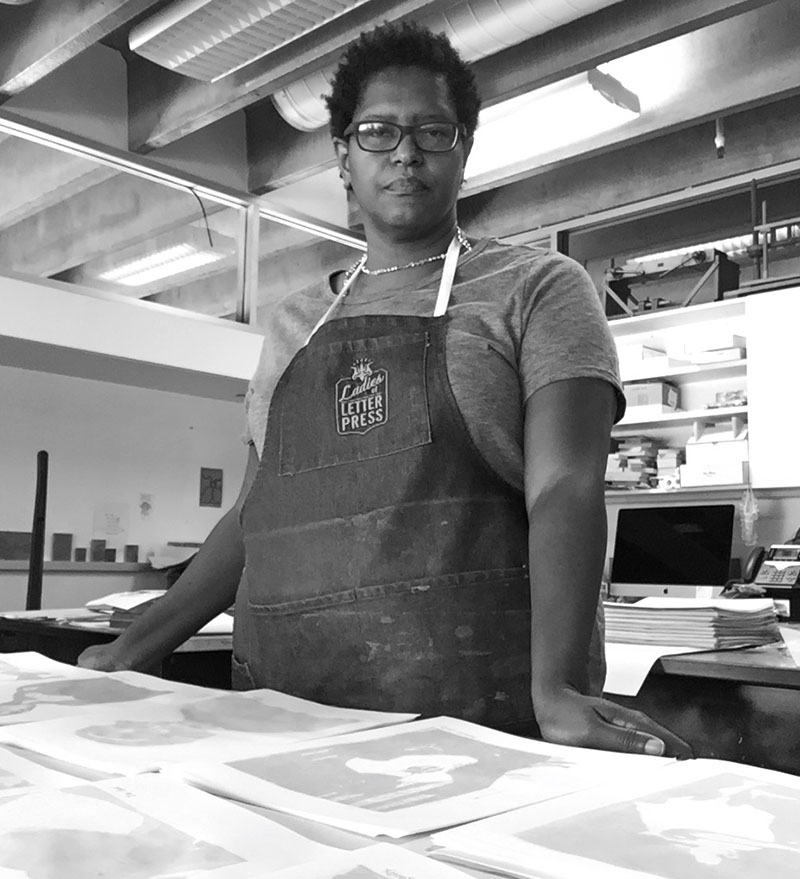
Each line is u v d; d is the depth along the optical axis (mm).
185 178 4801
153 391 5719
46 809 498
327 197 5441
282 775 591
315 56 3570
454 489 943
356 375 1003
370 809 514
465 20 3346
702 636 1573
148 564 5410
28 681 1000
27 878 402
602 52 3498
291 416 1047
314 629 983
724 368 4258
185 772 587
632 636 1665
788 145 4055
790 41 3561
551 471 881
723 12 3209
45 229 4758
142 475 5621
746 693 1499
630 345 4629
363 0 3182
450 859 436
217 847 441
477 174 4496
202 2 3301
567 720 723
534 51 3678
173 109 4258
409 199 1042
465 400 947
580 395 917
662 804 514
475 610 924
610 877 401
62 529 5234
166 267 5215
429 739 700
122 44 4445
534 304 973
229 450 6105
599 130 4043
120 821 478
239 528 1153
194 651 1668
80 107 4363
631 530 4176
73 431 5316
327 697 970
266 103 4973
